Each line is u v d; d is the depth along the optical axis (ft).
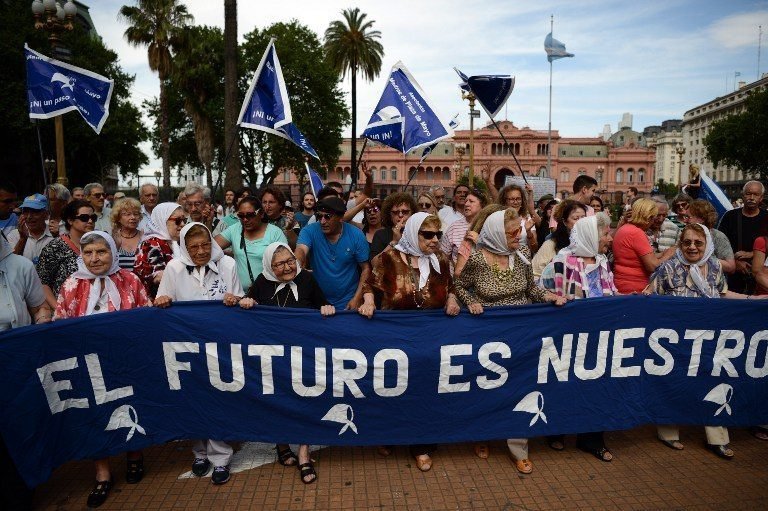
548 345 11.70
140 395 10.82
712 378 12.32
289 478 11.11
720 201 22.36
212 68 106.11
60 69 21.01
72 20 31.22
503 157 279.08
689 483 10.94
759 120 147.64
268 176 130.21
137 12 83.56
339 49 104.01
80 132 96.12
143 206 19.13
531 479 11.10
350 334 11.20
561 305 11.66
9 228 17.44
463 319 11.47
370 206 17.02
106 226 19.84
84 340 10.45
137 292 11.48
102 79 21.59
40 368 10.09
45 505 10.18
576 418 11.80
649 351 12.11
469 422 11.51
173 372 10.92
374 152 277.85
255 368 11.07
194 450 11.47
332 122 124.77
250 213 13.09
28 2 91.30
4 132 90.89
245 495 10.45
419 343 11.32
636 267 13.24
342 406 11.29
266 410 11.16
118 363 10.67
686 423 12.26
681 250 13.12
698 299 12.20
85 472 11.46
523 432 11.57
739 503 10.19
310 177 27.48
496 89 22.98
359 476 11.18
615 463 11.84
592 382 11.91
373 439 11.34
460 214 20.70
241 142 125.18
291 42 124.06
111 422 10.62
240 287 12.13
